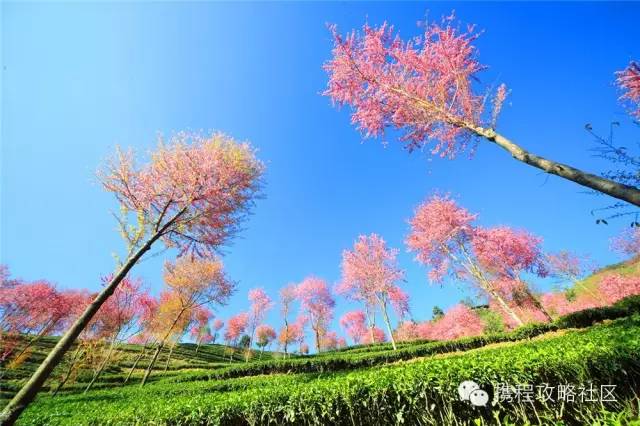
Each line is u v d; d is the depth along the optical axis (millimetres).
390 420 4039
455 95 6129
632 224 3959
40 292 14781
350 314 35000
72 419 5965
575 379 3750
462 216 16797
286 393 4785
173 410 5020
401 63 6703
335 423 4238
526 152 4922
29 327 14273
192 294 17625
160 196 8031
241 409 4730
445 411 3812
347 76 6996
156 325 19094
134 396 10500
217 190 8195
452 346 14609
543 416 3510
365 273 18203
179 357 36375
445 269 16781
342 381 4688
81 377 20172
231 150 8742
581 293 21328
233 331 36312
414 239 17516
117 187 7570
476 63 6324
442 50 6359
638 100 5969
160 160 8117
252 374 15523
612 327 6031
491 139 5586
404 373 4406
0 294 13773
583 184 4172
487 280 16531
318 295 29422
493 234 17172
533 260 16781
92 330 16109
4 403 11797
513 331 13828
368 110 6996
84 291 16891
